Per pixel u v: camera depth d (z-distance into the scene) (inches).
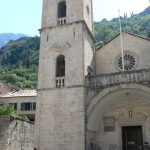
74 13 1296.8
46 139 1125.1
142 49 1299.2
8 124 1175.0
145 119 1190.9
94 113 1149.1
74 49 1224.8
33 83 4124.0
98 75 1152.8
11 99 2383.1
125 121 1220.5
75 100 1136.2
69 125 1109.7
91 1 1507.1
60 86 1189.1
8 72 4731.8
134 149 1202.6
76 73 1178.0
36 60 5236.2
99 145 1214.9
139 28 3772.1
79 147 1063.0
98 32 3339.1
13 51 5974.4
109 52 1368.1
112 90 1110.4
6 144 1149.1
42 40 1310.3
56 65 1247.5
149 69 1087.6
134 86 1083.9
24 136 1350.9
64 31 1278.3
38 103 1195.3
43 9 1378.0
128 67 1305.4
